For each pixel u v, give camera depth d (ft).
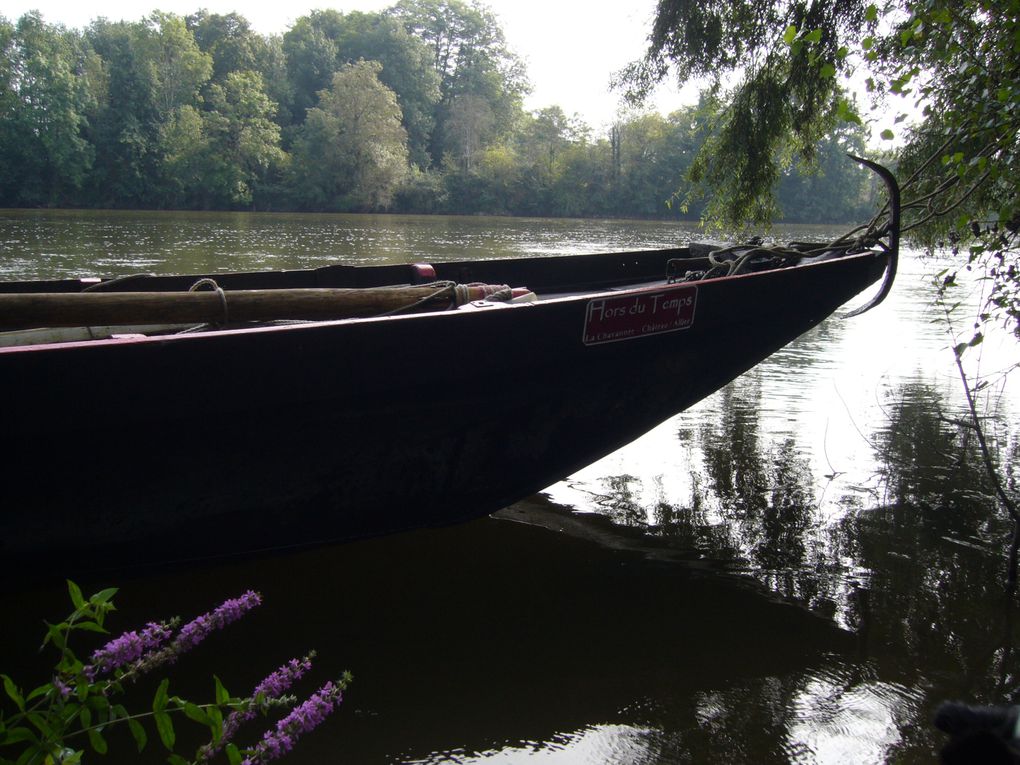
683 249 21.67
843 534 15.48
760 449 19.83
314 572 13.91
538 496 17.06
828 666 11.48
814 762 9.64
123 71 204.64
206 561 12.93
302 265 58.80
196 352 11.24
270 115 256.73
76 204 192.34
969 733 4.54
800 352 30.50
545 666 11.39
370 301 14.57
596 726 10.21
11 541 11.30
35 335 12.38
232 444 12.05
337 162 211.61
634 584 13.69
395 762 9.54
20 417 10.56
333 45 287.48
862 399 24.11
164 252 68.44
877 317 38.29
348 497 13.42
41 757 5.57
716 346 15.60
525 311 13.33
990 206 18.74
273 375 11.80
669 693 10.91
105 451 11.28
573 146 224.74
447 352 12.93
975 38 14.57
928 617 12.78
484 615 12.69
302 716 6.02
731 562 14.44
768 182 29.96
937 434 21.03
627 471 18.39
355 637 12.03
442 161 264.31
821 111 28.84
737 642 12.03
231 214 167.53
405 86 286.87
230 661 11.41
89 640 11.82
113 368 10.85
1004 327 16.20
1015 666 11.50
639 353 14.79
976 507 16.71
